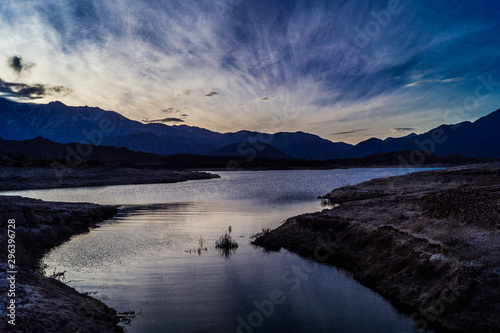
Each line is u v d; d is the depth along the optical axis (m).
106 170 93.44
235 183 84.88
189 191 60.94
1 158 84.56
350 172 141.12
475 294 9.59
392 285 12.48
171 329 9.70
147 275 14.73
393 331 9.65
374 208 21.36
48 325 7.68
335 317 10.63
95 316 9.84
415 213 17.39
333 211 23.39
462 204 15.73
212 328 9.73
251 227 26.08
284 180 95.25
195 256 17.88
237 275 14.75
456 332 9.04
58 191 61.00
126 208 38.03
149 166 160.75
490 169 32.25
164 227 26.17
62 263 16.50
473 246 11.60
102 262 16.70
